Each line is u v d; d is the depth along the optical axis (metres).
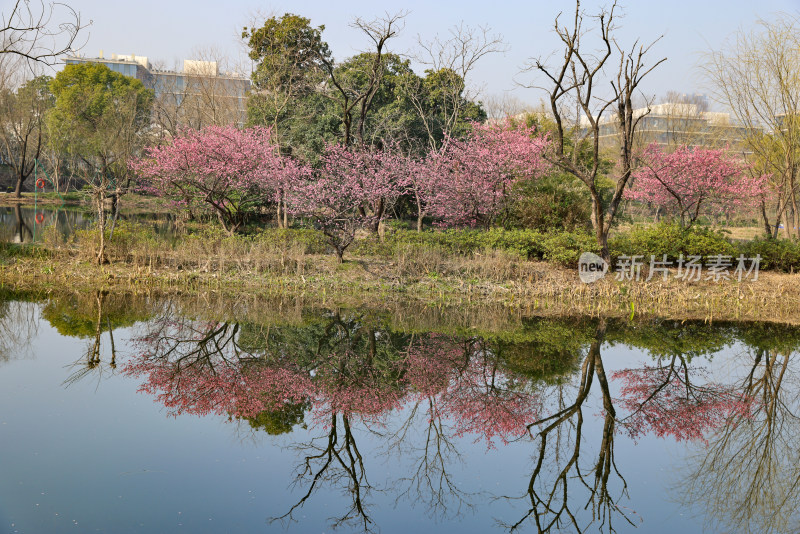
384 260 16.39
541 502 5.61
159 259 15.52
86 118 42.59
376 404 7.98
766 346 11.34
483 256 16.27
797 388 9.20
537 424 7.56
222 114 29.48
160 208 35.53
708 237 16.86
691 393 8.86
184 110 36.53
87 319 11.24
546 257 16.55
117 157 36.78
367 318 12.45
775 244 17.31
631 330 12.24
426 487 5.82
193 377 8.50
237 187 19.72
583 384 9.06
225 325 11.40
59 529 4.58
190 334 10.67
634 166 15.78
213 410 7.34
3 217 26.34
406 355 10.12
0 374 8.09
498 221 19.31
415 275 15.55
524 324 12.40
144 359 9.13
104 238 15.33
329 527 4.95
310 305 13.23
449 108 28.98
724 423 7.80
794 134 18.72
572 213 17.61
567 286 15.08
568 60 14.20
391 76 27.86
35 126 40.91
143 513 4.90
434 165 19.20
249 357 9.59
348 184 15.61
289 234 17.03
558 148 16.12
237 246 16.44
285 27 25.45
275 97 24.78
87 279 14.16
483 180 18.27
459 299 14.21
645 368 9.91
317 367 9.34
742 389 9.12
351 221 15.87
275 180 17.45
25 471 5.49
